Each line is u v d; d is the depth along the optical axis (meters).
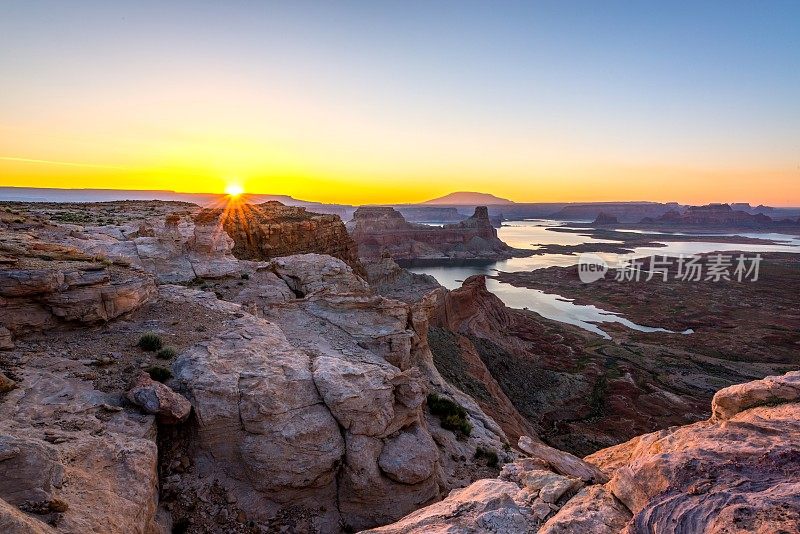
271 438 13.45
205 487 12.87
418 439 16.19
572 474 13.85
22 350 15.14
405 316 26.41
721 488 8.50
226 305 22.64
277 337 18.88
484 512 10.34
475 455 20.58
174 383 14.59
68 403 12.55
